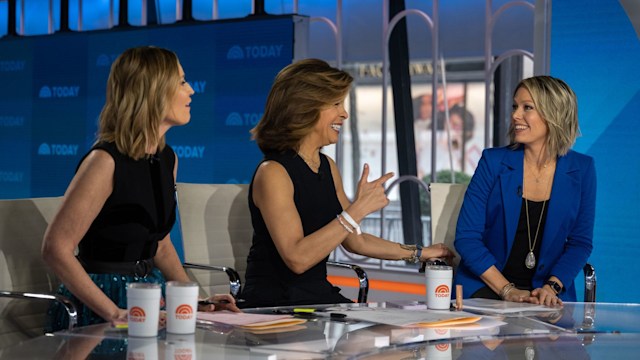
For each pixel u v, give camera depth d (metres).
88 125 5.16
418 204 4.93
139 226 2.21
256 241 2.43
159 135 2.22
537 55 3.62
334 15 4.95
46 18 5.77
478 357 1.44
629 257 3.41
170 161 2.33
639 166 3.38
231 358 1.35
